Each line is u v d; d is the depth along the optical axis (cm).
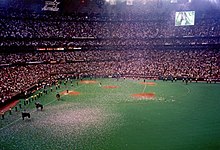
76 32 10975
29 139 3584
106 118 4525
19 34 9419
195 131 3738
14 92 6375
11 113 4997
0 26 9100
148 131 3797
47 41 10225
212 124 4022
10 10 9706
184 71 9106
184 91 6750
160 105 5350
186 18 9669
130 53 10931
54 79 8538
